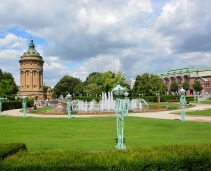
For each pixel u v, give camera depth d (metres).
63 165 7.35
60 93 168.38
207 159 7.77
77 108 53.34
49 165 7.36
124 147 12.30
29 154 8.52
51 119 29.89
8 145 9.52
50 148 13.70
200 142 14.62
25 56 133.38
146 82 101.50
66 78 171.38
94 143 14.93
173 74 160.88
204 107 49.75
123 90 12.34
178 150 8.50
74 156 8.19
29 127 23.11
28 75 132.50
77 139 16.67
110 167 7.34
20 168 7.28
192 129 20.70
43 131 20.69
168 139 15.97
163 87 102.00
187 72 154.00
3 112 47.06
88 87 124.44
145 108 47.25
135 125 23.53
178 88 151.50
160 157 7.80
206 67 149.50
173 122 25.06
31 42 139.00
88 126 23.30
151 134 18.59
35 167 7.30
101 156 8.14
